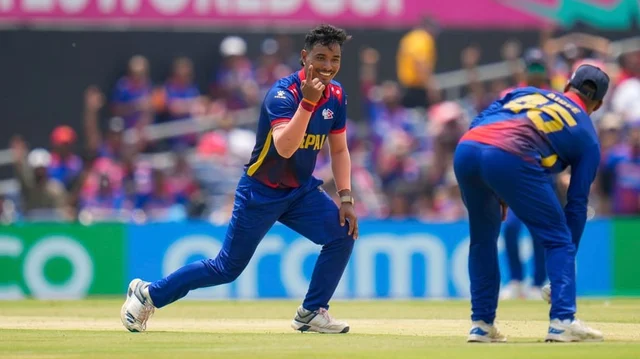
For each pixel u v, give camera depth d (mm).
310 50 21484
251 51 59906
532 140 20062
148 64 59500
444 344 20188
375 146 56938
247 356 17719
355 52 60438
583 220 20484
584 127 20281
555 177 32812
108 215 51344
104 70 59281
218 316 30828
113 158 55031
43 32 58750
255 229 22906
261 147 22547
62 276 43656
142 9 59406
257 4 59969
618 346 19109
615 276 45188
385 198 54094
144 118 57500
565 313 20000
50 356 18000
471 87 60156
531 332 24203
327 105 22641
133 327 23844
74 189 53562
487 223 21016
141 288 23781
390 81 60625
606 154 53531
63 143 54406
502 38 61500
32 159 53312
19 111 58594
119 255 43906
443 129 54719
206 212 51375
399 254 44219
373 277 44000
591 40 61250
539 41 61500
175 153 55438
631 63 60812
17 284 43469
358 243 43969
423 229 44406
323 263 23500
